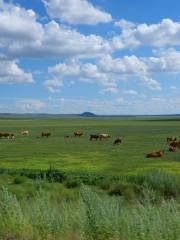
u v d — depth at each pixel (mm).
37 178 25250
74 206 10961
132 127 127000
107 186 22109
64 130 111812
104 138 74375
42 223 8898
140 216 8297
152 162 38844
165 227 7797
